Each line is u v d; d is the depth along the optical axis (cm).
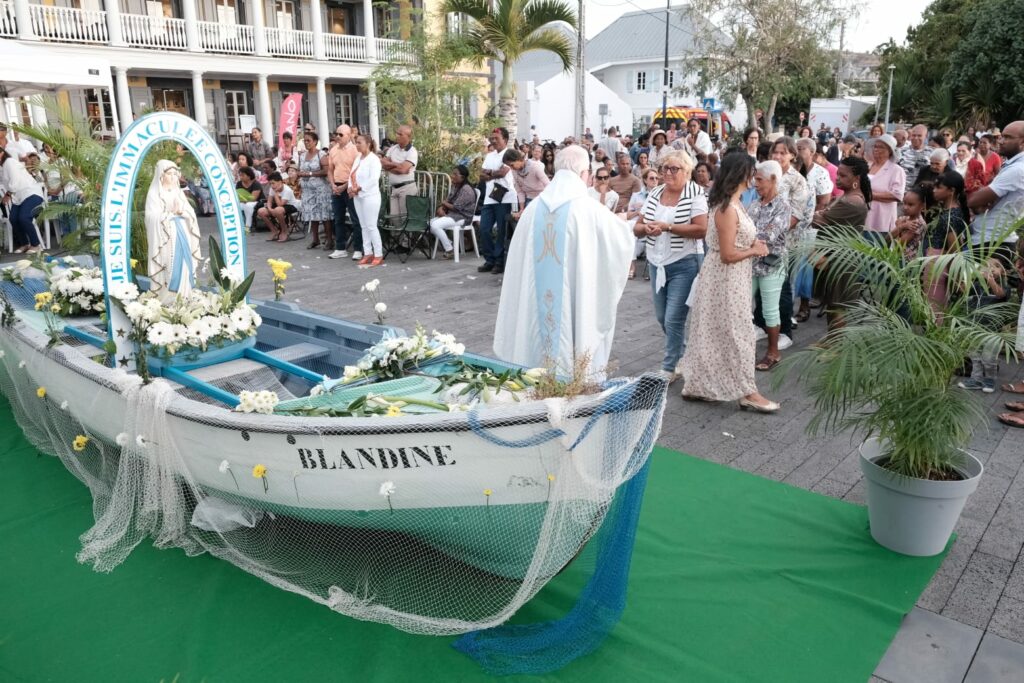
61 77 1106
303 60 2278
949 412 320
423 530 306
